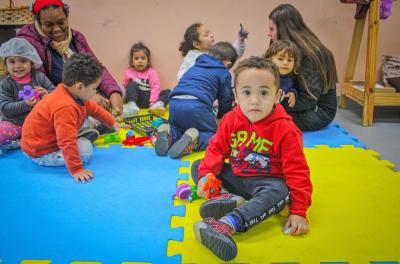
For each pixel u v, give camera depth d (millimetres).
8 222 1198
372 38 2180
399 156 1796
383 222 1206
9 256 1042
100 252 1058
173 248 1074
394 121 2359
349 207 1292
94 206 1296
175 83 2803
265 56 2008
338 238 1121
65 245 1087
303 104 2062
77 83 1532
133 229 1163
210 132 1838
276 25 2105
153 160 1691
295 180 1150
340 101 2660
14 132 1791
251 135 1199
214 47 2055
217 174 1302
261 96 1136
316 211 1266
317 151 1803
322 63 2035
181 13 2662
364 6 2354
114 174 1546
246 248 1073
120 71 2773
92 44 2721
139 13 2664
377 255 1049
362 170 1586
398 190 1414
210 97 1858
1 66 2232
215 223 1044
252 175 1222
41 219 1216
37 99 1776
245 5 2637
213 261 1021
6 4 2584
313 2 2602
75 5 2643
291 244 1093
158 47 2729
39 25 2055
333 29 2646
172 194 1380
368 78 2209
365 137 2064
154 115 2297
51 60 2078
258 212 1088
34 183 1470
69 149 1495
